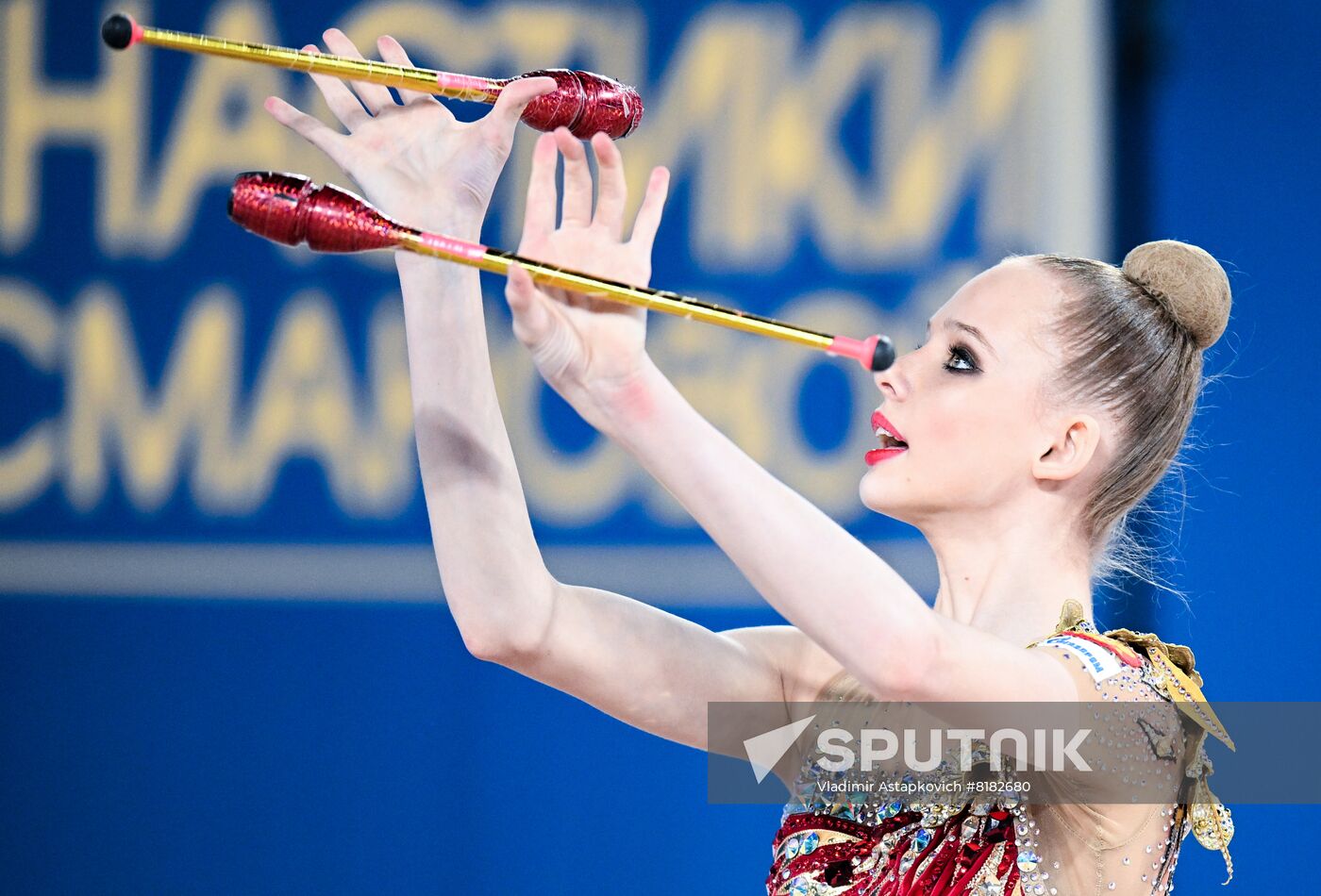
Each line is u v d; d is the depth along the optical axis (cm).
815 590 414
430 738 1143
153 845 1151
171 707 1159
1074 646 497
